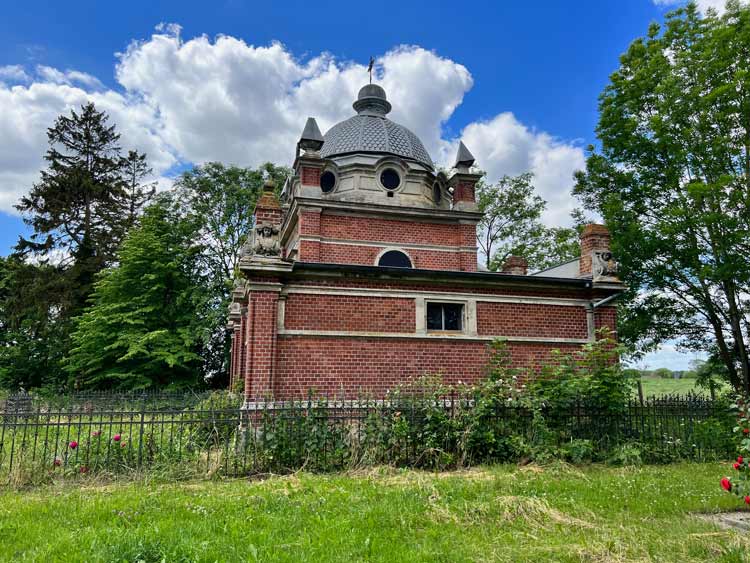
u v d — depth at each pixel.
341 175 21.02
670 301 21.45
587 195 23.25
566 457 10.28
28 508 6.57
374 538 5.52
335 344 12.29
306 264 12.02
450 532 5.78
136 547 5.05
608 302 14.48
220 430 10.41
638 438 11.01
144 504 6.71
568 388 10.82
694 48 19.33
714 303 20.52
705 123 18.83
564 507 6.84
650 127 20.11
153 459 9.10
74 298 35.59
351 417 9.74
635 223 20.02
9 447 10.21
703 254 19.38
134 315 30.80
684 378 28.17
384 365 12.59
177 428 11.44
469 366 13.23
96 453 9.10
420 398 10.83
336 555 5.02
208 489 7.74
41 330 35.44
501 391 10.54
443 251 20.56
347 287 12.59
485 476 8.72
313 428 9.40
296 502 6.82
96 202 40.31
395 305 12.94
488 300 13.69
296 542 5.36
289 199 22.45
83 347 30.81
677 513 6.75
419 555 5.04
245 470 8.96
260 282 11.78
